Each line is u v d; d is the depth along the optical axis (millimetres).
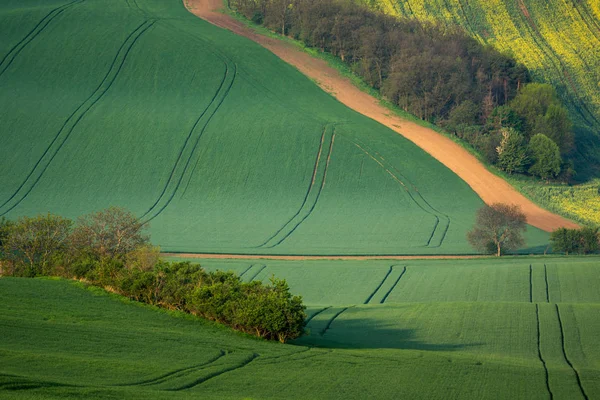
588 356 123375
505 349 127688
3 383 71500
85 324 108688
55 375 80312
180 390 81938
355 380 94375
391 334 138125
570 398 92312
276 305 119812
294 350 109812
